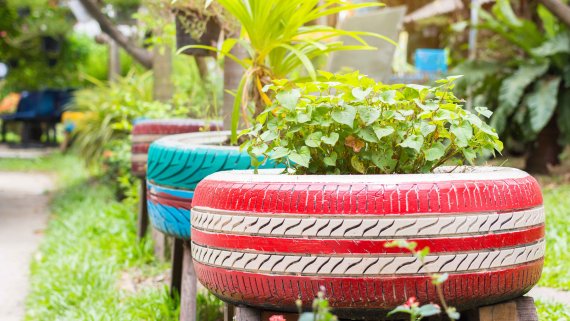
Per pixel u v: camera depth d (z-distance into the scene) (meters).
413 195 2.28
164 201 3.84
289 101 2.64
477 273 2.32
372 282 2.27
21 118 20.48
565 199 7.80
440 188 2.31
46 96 20.38
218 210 2.53
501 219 2.37
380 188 2.29
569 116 10.15
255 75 4.06
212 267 2.57
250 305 2.51
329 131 2.69
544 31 11.84
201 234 2.64
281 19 3.95
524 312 2.53
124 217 7.26
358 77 2.74
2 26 15.98
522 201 2.45
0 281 5.59
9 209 9.38
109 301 4.64
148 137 5.99
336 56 6.96
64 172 13.28
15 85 25.66
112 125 9.23
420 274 2.27
